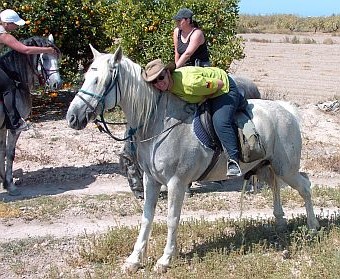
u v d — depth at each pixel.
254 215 8.72
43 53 9.41
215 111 6.40
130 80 6.14
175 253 6.59
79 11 14.67
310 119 14.49
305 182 7.32
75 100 6.04
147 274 6.37
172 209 6.38
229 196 9.62
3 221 8.46
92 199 9.41
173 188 6.32
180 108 6.32
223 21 13.20
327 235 7.30
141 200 9.36
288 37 38.25
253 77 21.66
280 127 6.98
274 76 21.98
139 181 9.23
